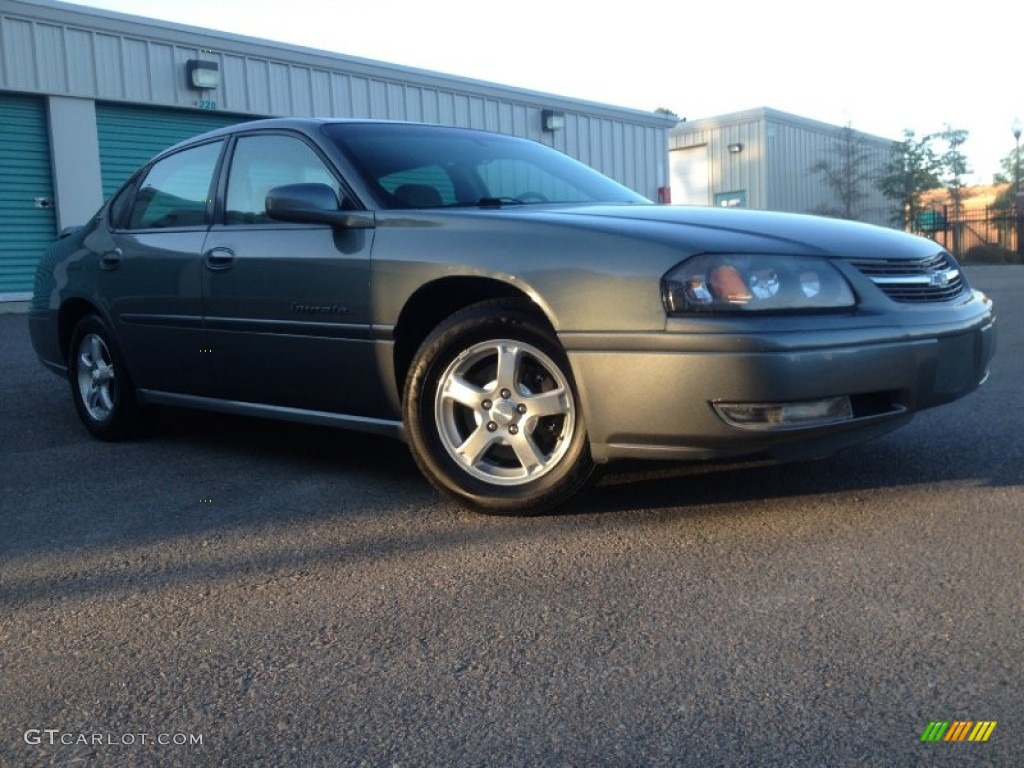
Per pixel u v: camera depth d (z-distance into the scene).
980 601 2.69
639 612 2.70
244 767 2.05
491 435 3.50
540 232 3.40
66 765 2.08
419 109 17.39
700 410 3.11
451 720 2.19
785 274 3.17
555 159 4.81
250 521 3.63
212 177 4.61
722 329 3.06
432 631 2.64
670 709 2.20
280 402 4.27
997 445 4.33
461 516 3.59
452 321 3.53
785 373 3.06
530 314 3.40
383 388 3.80
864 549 3.10
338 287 3.85
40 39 13.05
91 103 13.62
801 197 29.22
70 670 2.50
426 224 3.66
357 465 4.43
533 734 2.12
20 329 10.95
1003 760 1.97
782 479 3.89
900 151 31.91
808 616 2.63
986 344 3.72
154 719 2.25
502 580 2.96
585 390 3.26
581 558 3.11
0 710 2.32
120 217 5.11
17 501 4.02
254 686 2.38
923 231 32.50
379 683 2.37
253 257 4.17
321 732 2.17
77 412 5.42
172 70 14.32
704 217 3.53
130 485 4.22
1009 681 2.27
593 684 2.32
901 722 2.11
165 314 4.61
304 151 4.24
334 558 3.21
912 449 4.30
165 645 2.62
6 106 13.02
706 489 3.79
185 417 5.74
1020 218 30.81
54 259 5.53
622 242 3.24
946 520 3.35
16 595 3.00
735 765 1.99
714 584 2.87
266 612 2.81
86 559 3.29
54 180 13.44
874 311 3.27
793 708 2.18
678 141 29.22
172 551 3.34
